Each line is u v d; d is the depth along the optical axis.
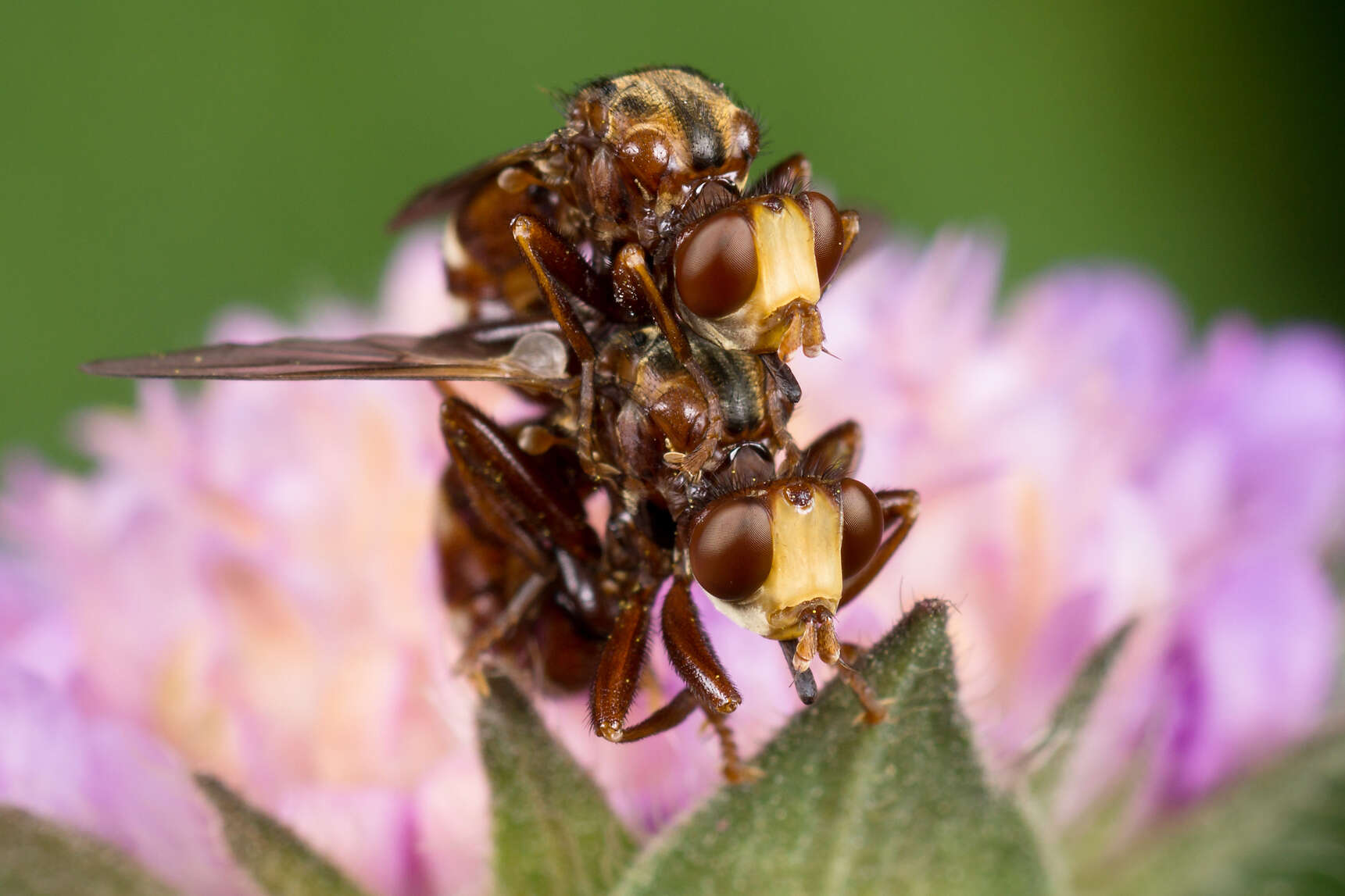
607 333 0.07
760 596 0.07
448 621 0.07
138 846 0.07
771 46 0.12
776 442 0.07
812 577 0.07
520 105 0.12
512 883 0.07
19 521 0.08
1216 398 0.08
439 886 0.07
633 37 0.12
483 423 0.07
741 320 0.07
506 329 0.07
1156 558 0.08
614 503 0.07
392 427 0.08
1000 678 0.08
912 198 0.12
